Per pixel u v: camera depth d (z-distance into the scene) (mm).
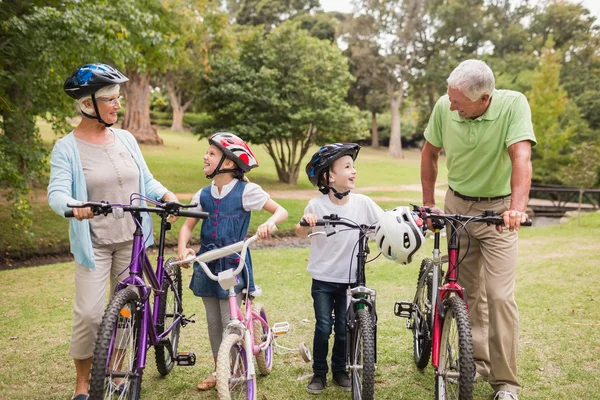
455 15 39812
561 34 42000
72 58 8867
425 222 3102
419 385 3576
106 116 3090
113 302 2588
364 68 39656
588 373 3699
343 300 3514
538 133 24688
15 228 9750
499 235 3299
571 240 10094
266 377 3711
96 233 3129
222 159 3213
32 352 4191
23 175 8688
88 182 3131
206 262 3158
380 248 2994
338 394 3443
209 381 3529
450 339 2965
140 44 11289
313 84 17297
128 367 2760
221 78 17062
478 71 3053
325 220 3180
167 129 40031
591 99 33531
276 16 44969
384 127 46844
